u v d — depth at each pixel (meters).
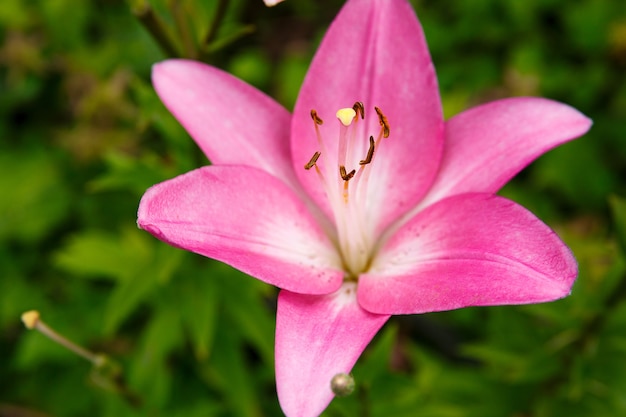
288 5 0.91
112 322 0.58
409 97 0.48
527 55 0.74
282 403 0.43
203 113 0.48
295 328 0.44
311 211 0.49
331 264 0.48
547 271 0.43
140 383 0.60
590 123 0.47
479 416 0.62
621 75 0.75
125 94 0.67
